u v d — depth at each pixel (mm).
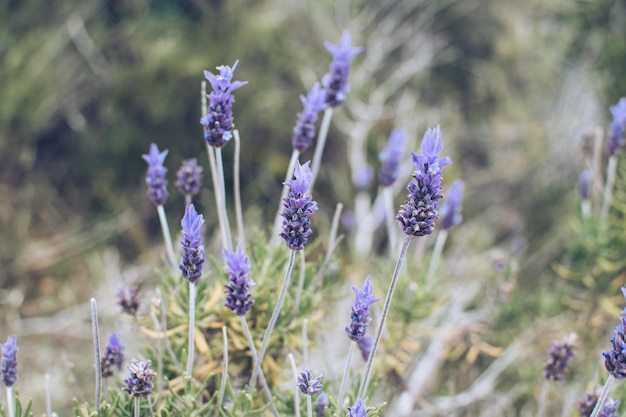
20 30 1325
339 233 1205
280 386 587
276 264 566
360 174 1068
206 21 1351
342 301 804
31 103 1226
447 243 1137
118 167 1256
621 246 701
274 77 1357
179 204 1240
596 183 726
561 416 768
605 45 1110
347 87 568
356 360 715
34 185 1222
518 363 800
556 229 1091
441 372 808
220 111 501
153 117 1256
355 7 1517
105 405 492
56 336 952
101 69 1298
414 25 1514
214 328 566
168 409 513
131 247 1185
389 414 720
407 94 1443
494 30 1511
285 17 1408
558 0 1291
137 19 1345
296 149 558
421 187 437
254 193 1239
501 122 1387
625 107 650
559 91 1315
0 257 1088
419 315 628
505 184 1267
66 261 1116
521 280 1017
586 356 747
